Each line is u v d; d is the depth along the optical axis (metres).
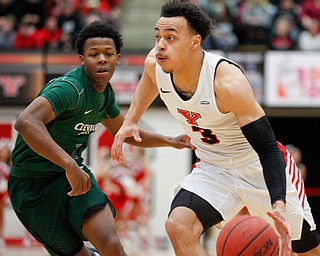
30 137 5.11
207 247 13.16
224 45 14.12
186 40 5.01
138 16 16.81
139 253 12.70
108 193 13.45
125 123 5.63
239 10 15.41
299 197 5.73
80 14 15.24
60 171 5.60
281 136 16.12
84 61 5.52
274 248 4.27
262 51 13.82
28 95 13.97
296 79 13.74
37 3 15.33
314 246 5.98
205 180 5.45
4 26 15.17
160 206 13.70
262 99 13.78
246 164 5.47
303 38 15.17
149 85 5.65
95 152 13.56
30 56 13.99
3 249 13.25
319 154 16.14
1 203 13.66
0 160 13.88
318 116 15.16
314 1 15.59
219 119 5.20
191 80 5.11
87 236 5.56
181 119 5.41
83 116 5.49
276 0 15.88
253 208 5.57
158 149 13.74
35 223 5.67
